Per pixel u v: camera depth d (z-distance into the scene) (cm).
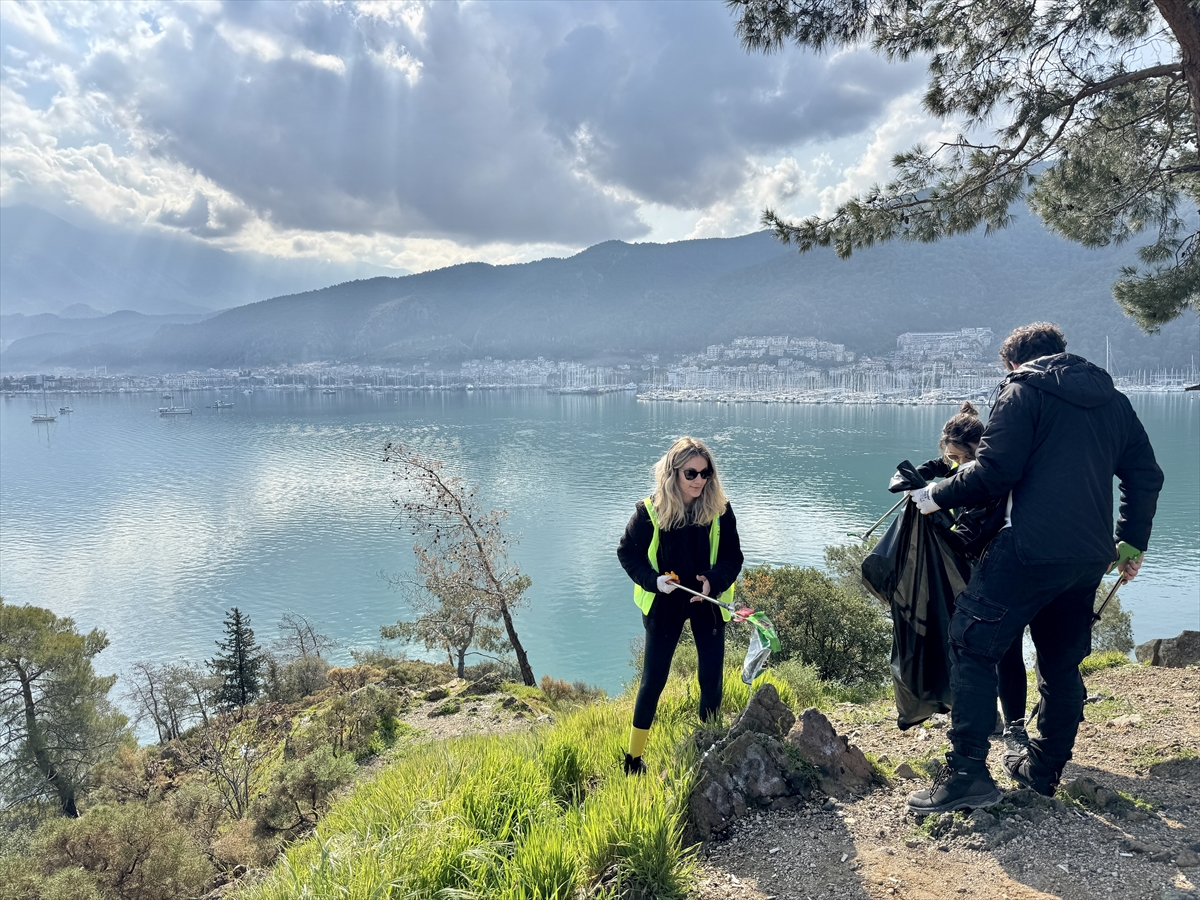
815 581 1408
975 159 661
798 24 618
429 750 489
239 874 941
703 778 308
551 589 9256
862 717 460
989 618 267
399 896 224
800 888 243
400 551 11494
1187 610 7488
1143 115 654
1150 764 313
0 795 2484
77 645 2678
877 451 19050
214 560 11250
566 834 263
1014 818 265
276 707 1989
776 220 709
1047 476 254
